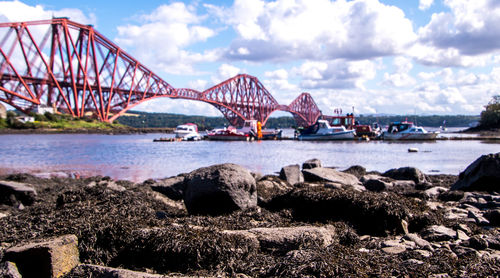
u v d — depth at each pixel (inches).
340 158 1494.8
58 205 406.9
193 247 212.7
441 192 549.0
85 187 441.7
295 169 650.8
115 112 5132.9
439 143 2546.8
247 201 367.9
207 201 362.3
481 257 215.6
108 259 227.6
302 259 193.3
